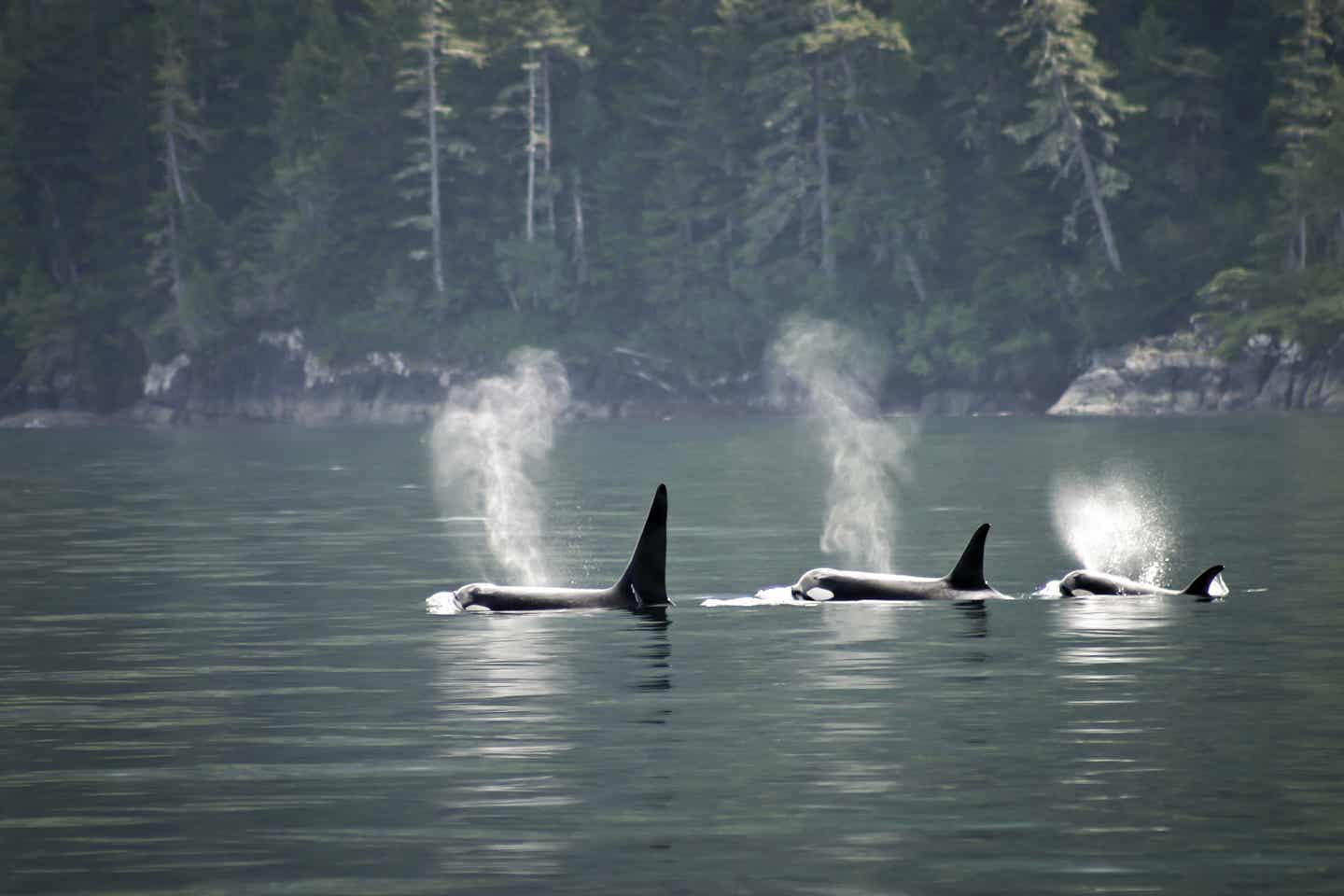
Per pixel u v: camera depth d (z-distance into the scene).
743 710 53.88
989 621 73.44
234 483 194.75
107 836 40.25
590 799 43.12
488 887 36.19
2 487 188.25
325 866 37.75
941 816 41.19
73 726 53.06
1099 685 57.75
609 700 55.81
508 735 50.69
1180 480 170.12
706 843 39.16
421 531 127.31
